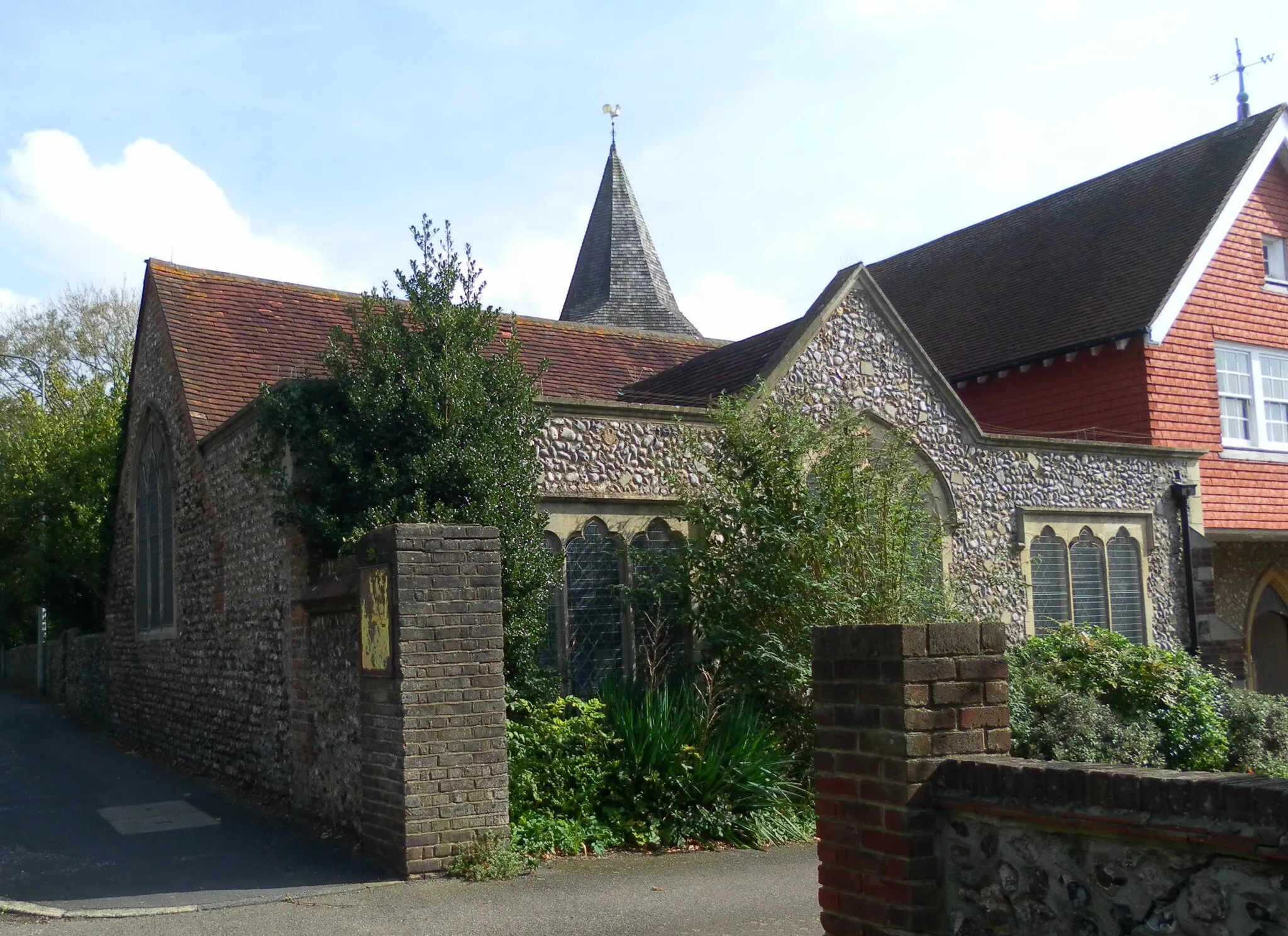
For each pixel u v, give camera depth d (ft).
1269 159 65.10
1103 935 12.16
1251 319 65.00
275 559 36.91
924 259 83.82
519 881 26.61
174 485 49.03
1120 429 60.54
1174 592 54.34
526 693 32.78
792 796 33.40
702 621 36.32
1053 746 38.19
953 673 14.37
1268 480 64.28
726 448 37.42
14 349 124.67
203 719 44.78
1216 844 10.92
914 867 13.83
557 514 37.09
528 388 35.04
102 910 24.73
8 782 44.68
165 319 49.47
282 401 33.50
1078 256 68.85
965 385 68.23
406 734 26.96
